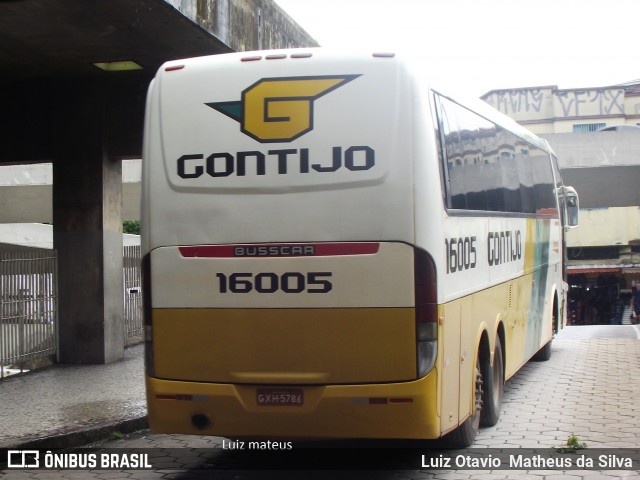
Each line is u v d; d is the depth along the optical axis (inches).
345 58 234.5
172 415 243.4
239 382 237.3
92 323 499.2
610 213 1861.5
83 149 501.0
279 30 504.4
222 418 239.6
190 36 402.3
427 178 231.6
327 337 231.8
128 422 338.0
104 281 498.6
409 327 227.5
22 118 512.1
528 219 413.4
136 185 909.8
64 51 432.5
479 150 304.7
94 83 500.1
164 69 248.4
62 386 422.3
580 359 516.7
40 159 511.8
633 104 2075.5
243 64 240.5
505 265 348.5
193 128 243.1
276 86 237.5
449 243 249.8
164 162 245.3
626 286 1769.2
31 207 1011.9
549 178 499.2
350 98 233.1
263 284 235.9
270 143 236.5
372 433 231.6
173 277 243.3
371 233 229.6
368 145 230.8
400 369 228.2
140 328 604.7
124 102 502.0
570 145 1010.7
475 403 290.5
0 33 395.9
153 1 344.8
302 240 233.5
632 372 457.7
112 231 509.7
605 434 305.4
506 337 348.2
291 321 234.1
